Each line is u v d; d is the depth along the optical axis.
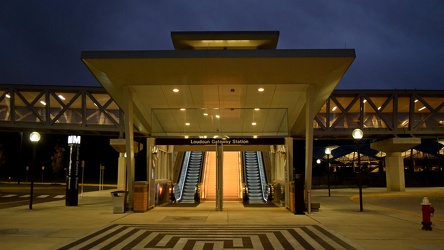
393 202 25.73
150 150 19.55
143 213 17.59
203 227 13.34
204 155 32.28
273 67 16.45
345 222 14.59
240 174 28.44
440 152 60.12
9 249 9.71
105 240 11.01
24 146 80.94
